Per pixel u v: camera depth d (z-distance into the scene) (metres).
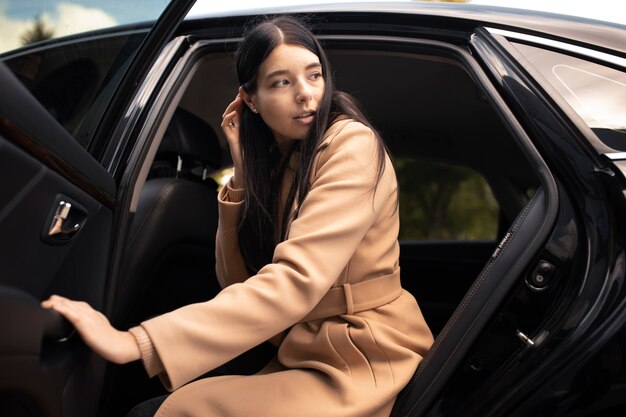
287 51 1.17
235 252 1.41
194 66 1.59
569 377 1.08
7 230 0.87
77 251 1.11
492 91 1.32
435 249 2.63
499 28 1.39
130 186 1.33
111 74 1.26
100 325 0.97
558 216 1.16
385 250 1.26
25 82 0.97
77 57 1.12
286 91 1.19
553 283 1.13
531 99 1.25
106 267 1.25
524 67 1.29
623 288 1.07
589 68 1.29
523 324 1.14
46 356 1.05
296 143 1.31
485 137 2.42
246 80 1.24
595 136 1.19
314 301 1.09
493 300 1.17
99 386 1.22
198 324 1.04
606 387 1.08
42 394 1.00
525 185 2.67
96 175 1.15
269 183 1.34
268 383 1.19
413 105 2.17
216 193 1.92
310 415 1.13
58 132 0.97
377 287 1.26
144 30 1.31
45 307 0.94
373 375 1.20
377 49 1.50
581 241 1.13
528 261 1.15
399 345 1.25
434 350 1.22
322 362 1.23
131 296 1.63
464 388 1.16
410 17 1.47
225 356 1.05
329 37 1.52
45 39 1.02
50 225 0.98
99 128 1.31
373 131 1.23
